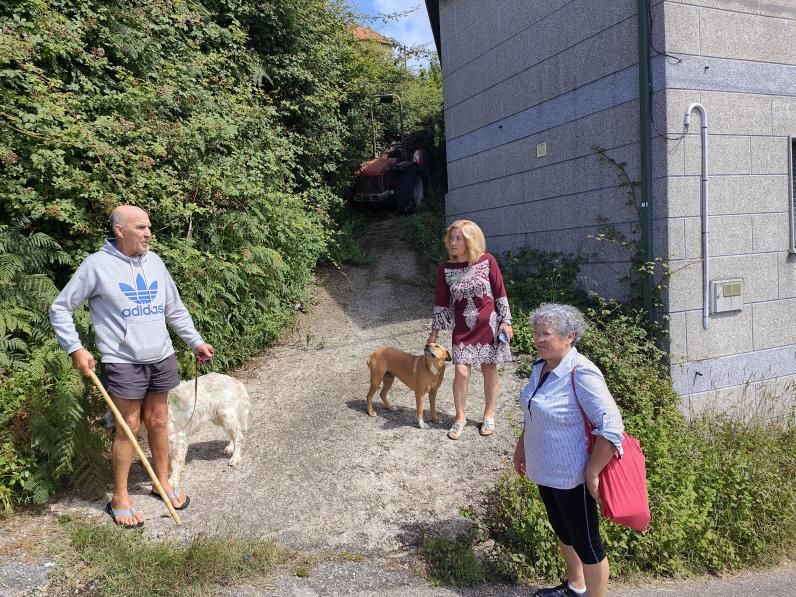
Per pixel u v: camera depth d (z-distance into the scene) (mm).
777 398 6664
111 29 6633
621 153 6809
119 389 3434
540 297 7500
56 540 3354
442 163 17062
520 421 5188
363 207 14391
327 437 4871
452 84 10555
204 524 3666
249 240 7027
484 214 9812
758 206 6570
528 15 8305
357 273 10141
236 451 4418
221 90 8117
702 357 6320
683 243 6195
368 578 3285
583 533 2908
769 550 4453
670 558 3953
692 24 6133
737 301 6418
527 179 8570
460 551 3479
